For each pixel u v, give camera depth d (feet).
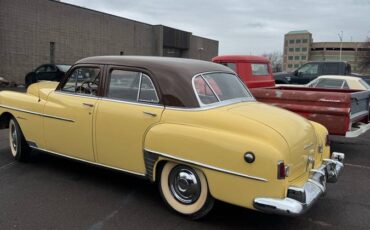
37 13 88.22
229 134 12.82
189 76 14.60
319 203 16.24
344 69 56.90
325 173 15.24
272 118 13.55
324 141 16.17
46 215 14.24
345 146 28.04
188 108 13.96
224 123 13.10
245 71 35.86
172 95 14.34
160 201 15.76
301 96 23.07
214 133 12.98
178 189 14.21
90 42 105.91
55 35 93.71
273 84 38.88
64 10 96.02
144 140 14.64
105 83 16.30
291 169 12.62
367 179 19.84
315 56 317.01
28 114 19.15
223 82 15.99
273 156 11.93
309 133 14.42
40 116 18.47
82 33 102.73
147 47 131.75
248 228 13.65
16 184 17.39
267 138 12.39
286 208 11.74
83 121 16.56
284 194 12.10
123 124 15.24
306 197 12.32
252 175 12.17
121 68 15.93
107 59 16.58
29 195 16.14
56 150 18.10
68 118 17.13
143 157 14.79
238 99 15.85
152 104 14.79
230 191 12.64
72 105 17.03
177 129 13.66
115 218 14.12
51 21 92.17
